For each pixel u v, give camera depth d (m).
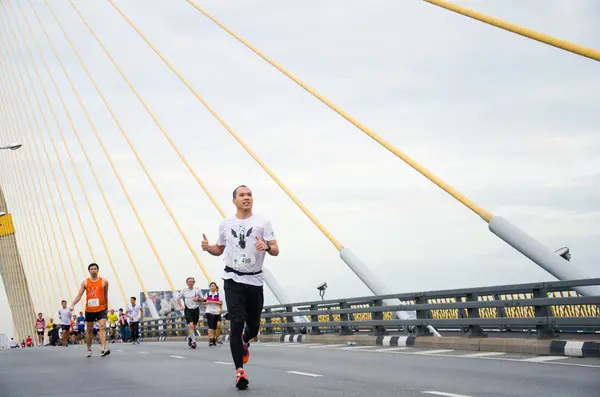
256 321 7.94
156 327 38.41
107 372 11.05
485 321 12.77
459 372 8.99
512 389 7.00
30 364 13.93
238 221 7.62
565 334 12.06
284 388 7.73
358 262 21.34
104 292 16.28
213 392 7.60
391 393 6.98
